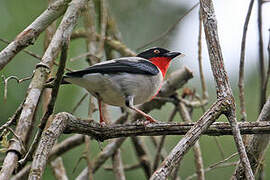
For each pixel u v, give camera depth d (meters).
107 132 7.73
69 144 11.16
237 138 6.26
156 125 7.66
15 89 11.74
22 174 10.51
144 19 14.88
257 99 13.45
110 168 11.33
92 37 11.77
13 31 12.27
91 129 7.62
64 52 6.64
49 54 7.21
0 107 11.48
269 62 9.26
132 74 9.44
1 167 6.32
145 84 9.59
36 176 5.93
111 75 9.23
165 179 5.83
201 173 9.92
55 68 11.34
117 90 9.30
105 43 12.64
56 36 7.25
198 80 14.29
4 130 7.16
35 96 6.94
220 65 6.60
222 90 6.52
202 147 12.70
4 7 12.56
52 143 6.52
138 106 12.02
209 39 6.68
